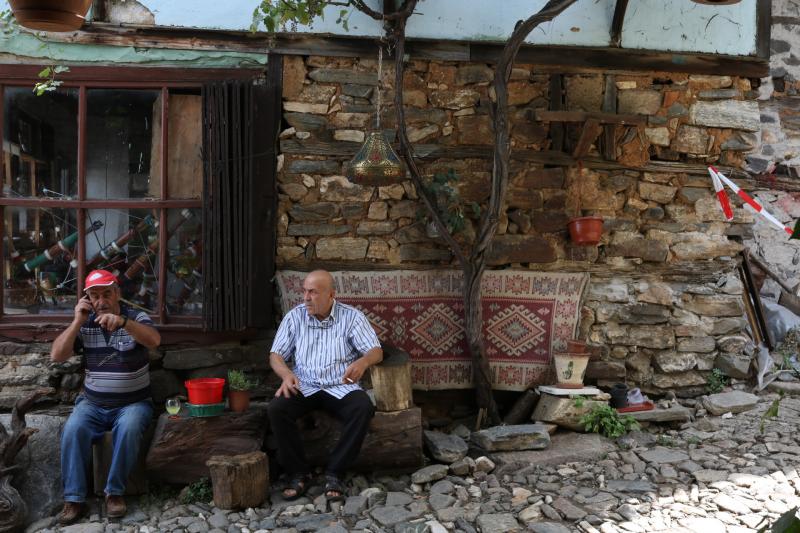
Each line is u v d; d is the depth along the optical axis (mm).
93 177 4551
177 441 3939
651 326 5023
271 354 4203
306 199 4699
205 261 4488
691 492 3777
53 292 4562
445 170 4797
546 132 4906
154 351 4574
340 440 3943
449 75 4789
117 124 4570
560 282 4898
